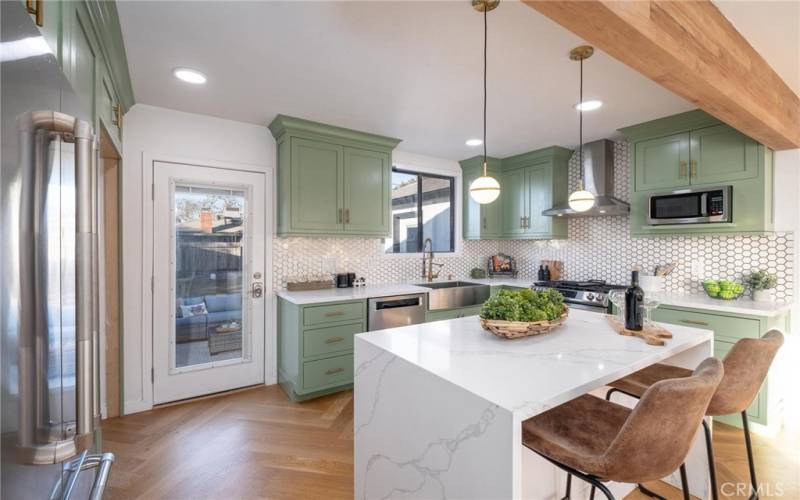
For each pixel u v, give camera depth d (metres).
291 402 2.98
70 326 0.82
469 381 1.16
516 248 4.87
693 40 1.49
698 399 1.06
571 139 3.65
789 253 2.71
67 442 0.80
